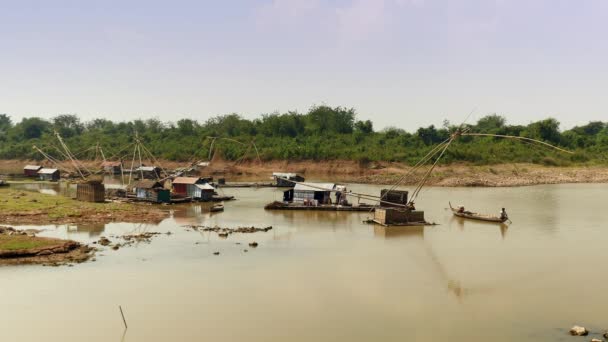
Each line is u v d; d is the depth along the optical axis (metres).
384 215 57.72
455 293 33.72
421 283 35.78
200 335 26.92
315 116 181.38
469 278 37.06
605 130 181.12
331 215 65.94
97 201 73.25
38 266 38.59
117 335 26.86
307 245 47.47
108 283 35.00
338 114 182.75
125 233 51.91
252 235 51.91
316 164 136.38
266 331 27.47
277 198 84.12
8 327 27.59
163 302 31.50
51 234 50.53
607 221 61.31
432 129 157.38
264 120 186.25
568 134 155.50
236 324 28.34
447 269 39.34
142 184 78.12
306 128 174.62
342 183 116.00
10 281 35.03
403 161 132.50
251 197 85.56
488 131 157.12
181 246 46.25
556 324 28.58
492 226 58.12
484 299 32.62
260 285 35.00
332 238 50.97
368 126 175.62
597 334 27.19
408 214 58.84
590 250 45.72
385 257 43.09
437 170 122.50
